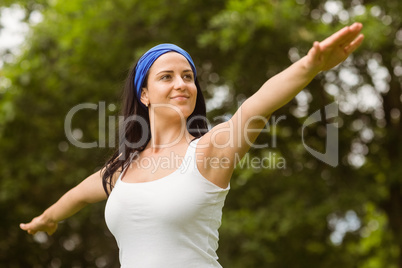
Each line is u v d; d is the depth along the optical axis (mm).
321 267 12984
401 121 11852
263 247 11492
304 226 11781
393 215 12477
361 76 11367
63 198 4438
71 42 12039
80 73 12703
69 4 11688
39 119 13570
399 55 10648
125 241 3455
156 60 3650
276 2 9844
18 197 13906
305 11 10703
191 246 3320
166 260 3299
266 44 10000
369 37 9570
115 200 3520
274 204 11352
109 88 12289
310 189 11500
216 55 11305
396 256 13609
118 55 11836
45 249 15117
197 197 3295
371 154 12000
